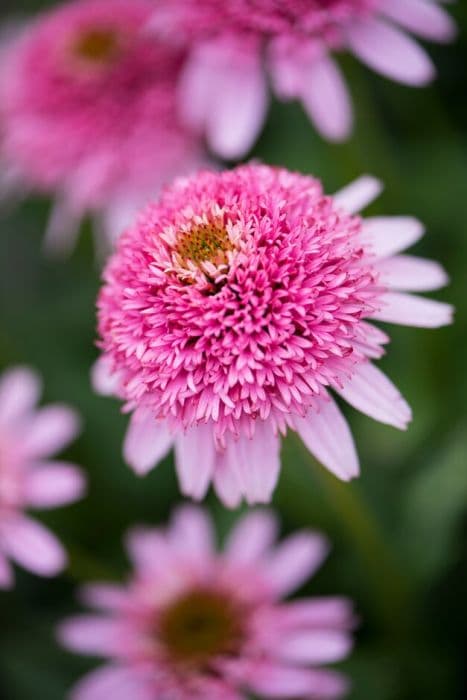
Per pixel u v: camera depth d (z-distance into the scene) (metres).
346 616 0.53
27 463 0.56
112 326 0.45
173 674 0.53
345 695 0.53
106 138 0.60
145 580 0.55
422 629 0.53
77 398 0.60
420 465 0.55
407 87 0.58
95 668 0.56
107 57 0.60
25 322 0.62
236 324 0.44
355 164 0.55
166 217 0.46
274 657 0.53
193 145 0.61
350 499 0.50
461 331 0.56
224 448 0.45
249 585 0.55
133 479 0.59
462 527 0.55
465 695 0.54
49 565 0.53
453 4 0.57
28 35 0.65
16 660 0.56
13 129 0.62
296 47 0.54
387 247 0.46
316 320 0.44
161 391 0.45
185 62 0.61
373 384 0.45
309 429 0.45
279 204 0.45
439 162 0.57
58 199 0.62
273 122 0.61
